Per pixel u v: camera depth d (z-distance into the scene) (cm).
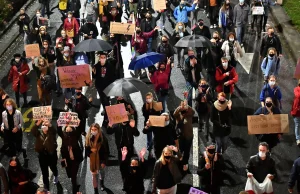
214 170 1217
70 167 1329
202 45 1739
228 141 1603
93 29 2120
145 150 1421
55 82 1795
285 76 2020
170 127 1334
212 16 2456
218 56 1808
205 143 1582
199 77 1661
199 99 1553
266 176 1220
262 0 2336
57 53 1864
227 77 1669
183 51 2030
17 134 1470
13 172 1213
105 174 1459
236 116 1738
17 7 2792
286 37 2372
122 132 1336
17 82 1770
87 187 1418
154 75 1641
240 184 1413
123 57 2177
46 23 2228
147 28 2078
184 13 2258
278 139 1388
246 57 2164
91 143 1295
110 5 2333
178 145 1367
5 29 2517
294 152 1552
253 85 1941
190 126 1381
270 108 1378
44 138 1319
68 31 2169
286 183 1422
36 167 1508
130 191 1256
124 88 1465
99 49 1752
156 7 2262
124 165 1301
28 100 1877
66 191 1403
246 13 2203
